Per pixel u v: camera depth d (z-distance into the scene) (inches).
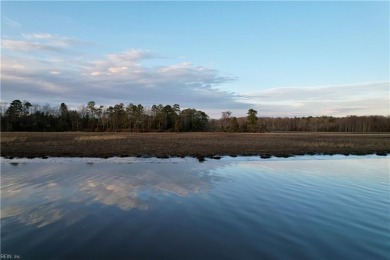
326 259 227.1
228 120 4630.9
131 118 3779.5
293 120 5152.6
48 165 676.7
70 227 286.5
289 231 284.5
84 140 1501.0
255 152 1034.7
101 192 423.5
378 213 345.1
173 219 313.9
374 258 230.4
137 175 559.2
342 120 4911.4
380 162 850.1
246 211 346.0
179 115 3905.0
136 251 236.4
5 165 673.0
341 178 573.9
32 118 3265.3
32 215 320.5
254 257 228.4
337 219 321.7
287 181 534.3
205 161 788.6
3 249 237.6
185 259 223.8
